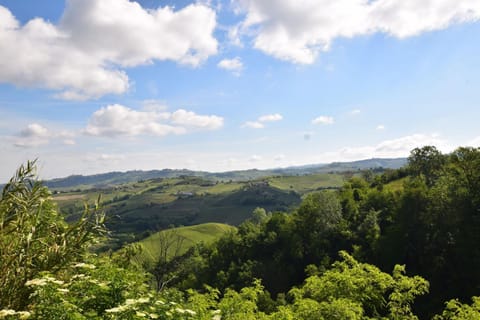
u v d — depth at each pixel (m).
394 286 11.95
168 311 4.98
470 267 39.16
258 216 107.50
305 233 63.84
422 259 44.41
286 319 9.57
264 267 58.81
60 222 6.22
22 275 4.69
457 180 47.94
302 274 58.25
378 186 77.50
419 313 36.69
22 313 3.77
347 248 57.16
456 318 10.28
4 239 5.12
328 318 9.80
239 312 9.57
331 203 64.75
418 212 48.62
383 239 48.47
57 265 5.14
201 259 63.81
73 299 4.41
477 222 42.41
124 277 5.57
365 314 12.22
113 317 4.30
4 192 5.57
